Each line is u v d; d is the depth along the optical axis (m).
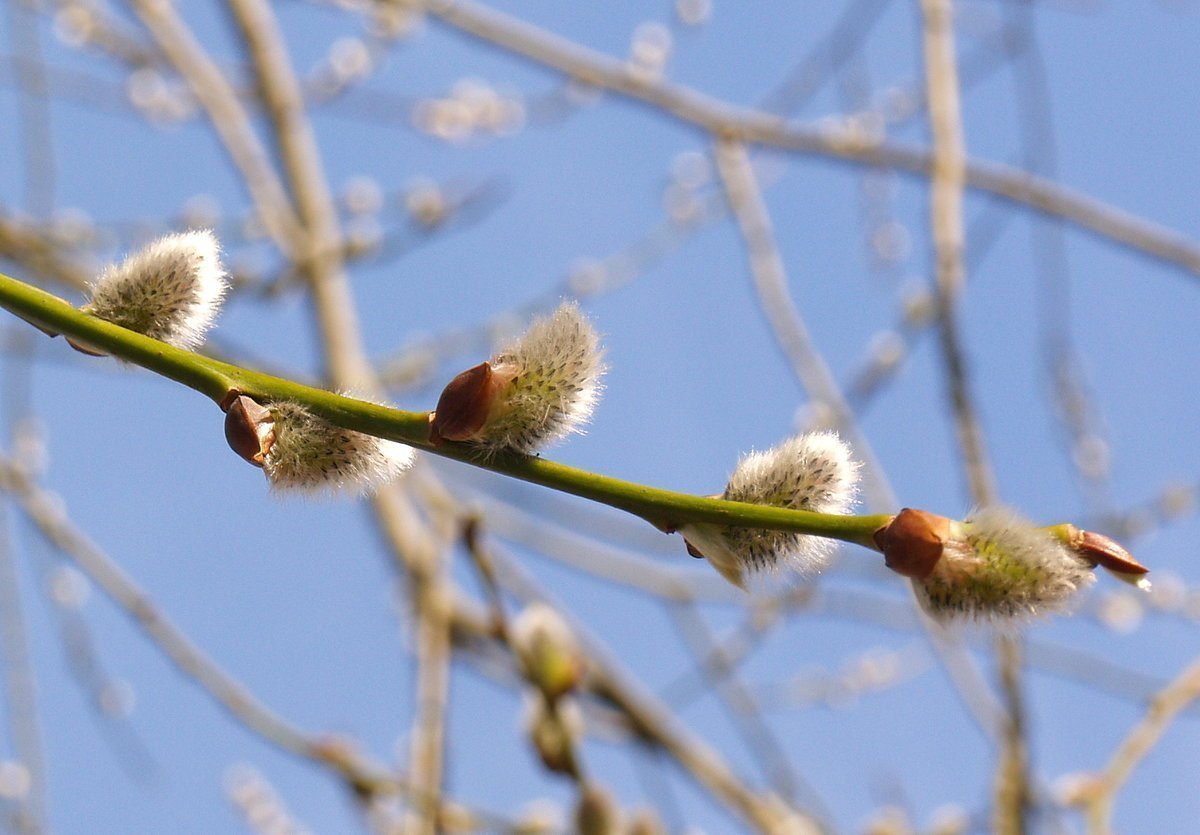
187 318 2.02
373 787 4.51
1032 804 3.99
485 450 1.87
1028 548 1.75
